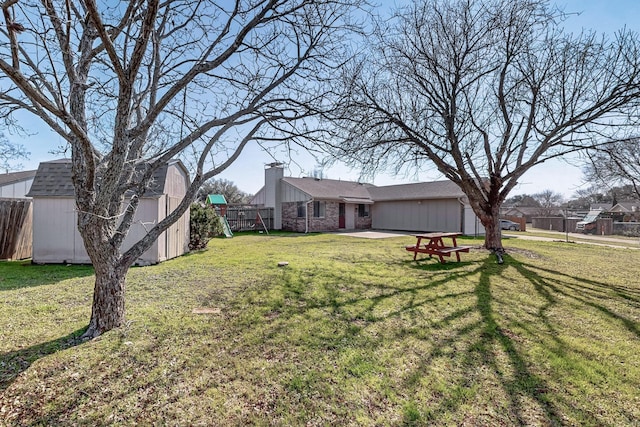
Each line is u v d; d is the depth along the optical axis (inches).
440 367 110.0
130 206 149.6
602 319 157.2
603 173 345.1
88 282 229.6
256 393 95.5
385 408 88.6
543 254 368.2
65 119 105.0
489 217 394.3
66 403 89.9
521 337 134.9
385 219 847.1
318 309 169.3
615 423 82.6
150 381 101.3
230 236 615.8
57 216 313.9
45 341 127.9
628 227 844.6
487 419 83.9
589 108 311.3
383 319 155.1
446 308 171.8
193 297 190.5
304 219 737.6
